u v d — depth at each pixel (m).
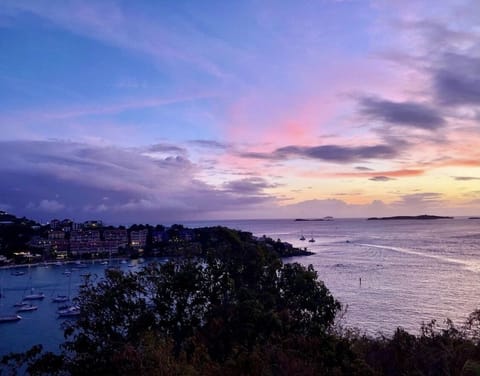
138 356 11.37
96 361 15.93
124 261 191.75
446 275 99.62
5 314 82.44
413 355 12.42
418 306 68.44
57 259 198.25
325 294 21.53
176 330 18.62
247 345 15.32
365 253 161.50
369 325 56.97
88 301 18.19
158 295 19.06
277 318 17.02
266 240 176.88
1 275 151.50
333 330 19.61
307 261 142.25
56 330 70.31
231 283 20.30
